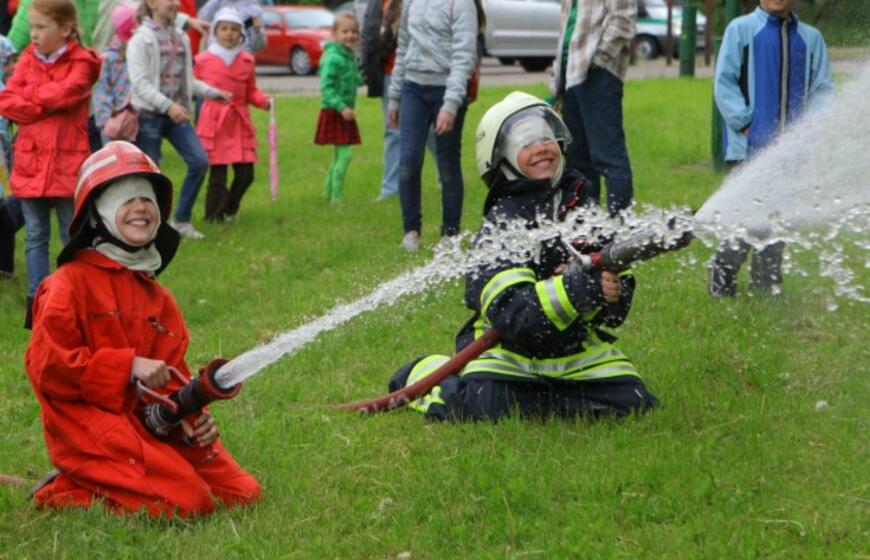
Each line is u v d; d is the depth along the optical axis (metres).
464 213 19.78
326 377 11.55
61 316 7.88
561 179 9.73
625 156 15.94
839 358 11.24
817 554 7.23
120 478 7.88
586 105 15.78
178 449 8.27
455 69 16.42
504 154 9.60
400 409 10.20
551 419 9.55
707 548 7.31
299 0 67.56
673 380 10.71
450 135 16.81
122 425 7.92
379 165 26.19
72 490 8.06
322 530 7.84
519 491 8.15
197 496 7.99
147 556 7.42
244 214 20.84
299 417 10.22
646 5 58.53
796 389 10.52
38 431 10.38
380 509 8.15
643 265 14.80
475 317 10.06
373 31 20.58
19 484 8.75
